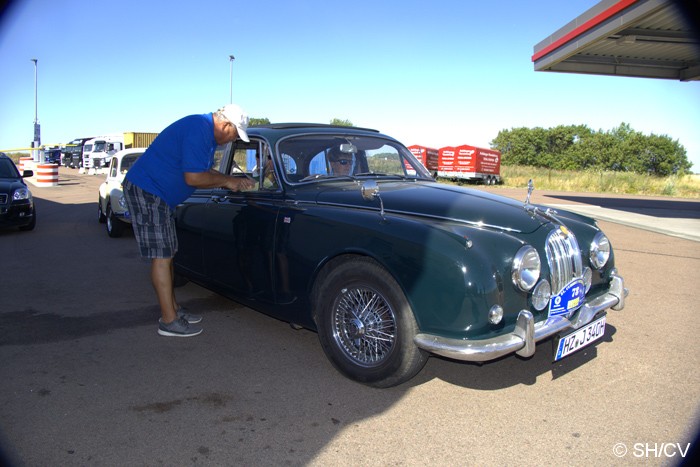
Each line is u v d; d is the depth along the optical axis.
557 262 3.16
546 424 2.88
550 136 60.41
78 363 3.60
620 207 16.95
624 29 12.73
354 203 3.49
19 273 6.28
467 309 2.75
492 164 38.19
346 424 2.85
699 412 3.02
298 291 3.59
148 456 2.51
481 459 2.53
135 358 3.71
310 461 2.50
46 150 47.47
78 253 7.59
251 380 3.38
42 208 13.99
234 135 3.93
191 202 4.70
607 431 2.80
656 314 4.95
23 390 3.18
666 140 51.72
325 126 4.56
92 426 2.77
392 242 2.99
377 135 4.70
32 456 2.49
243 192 4.14
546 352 3.91
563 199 20.81
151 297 5.27
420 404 3.09
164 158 3.82
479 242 2.90
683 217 13.60
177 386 3.27
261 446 2.62
